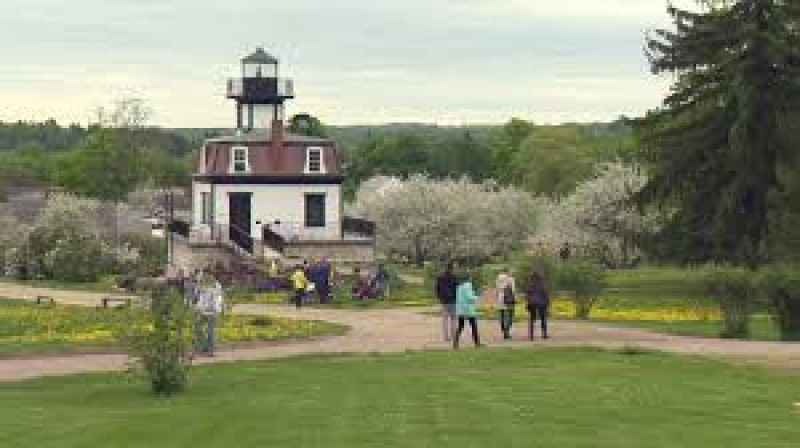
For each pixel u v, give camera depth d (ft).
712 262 229.66
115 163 508.53
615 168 310.65
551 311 191.11
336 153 308.60
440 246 362.94
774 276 157.58
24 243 293.64
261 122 335.26
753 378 110.83
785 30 228.02
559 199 426.10
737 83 224.74
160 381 102.58
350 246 283.59
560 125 561.84
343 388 101.86
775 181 222.89
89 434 79.05
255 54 331.77
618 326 170.60
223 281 242.78
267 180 302.04
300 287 203.72
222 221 301.02
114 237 342.23
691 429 80.23
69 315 179.52
